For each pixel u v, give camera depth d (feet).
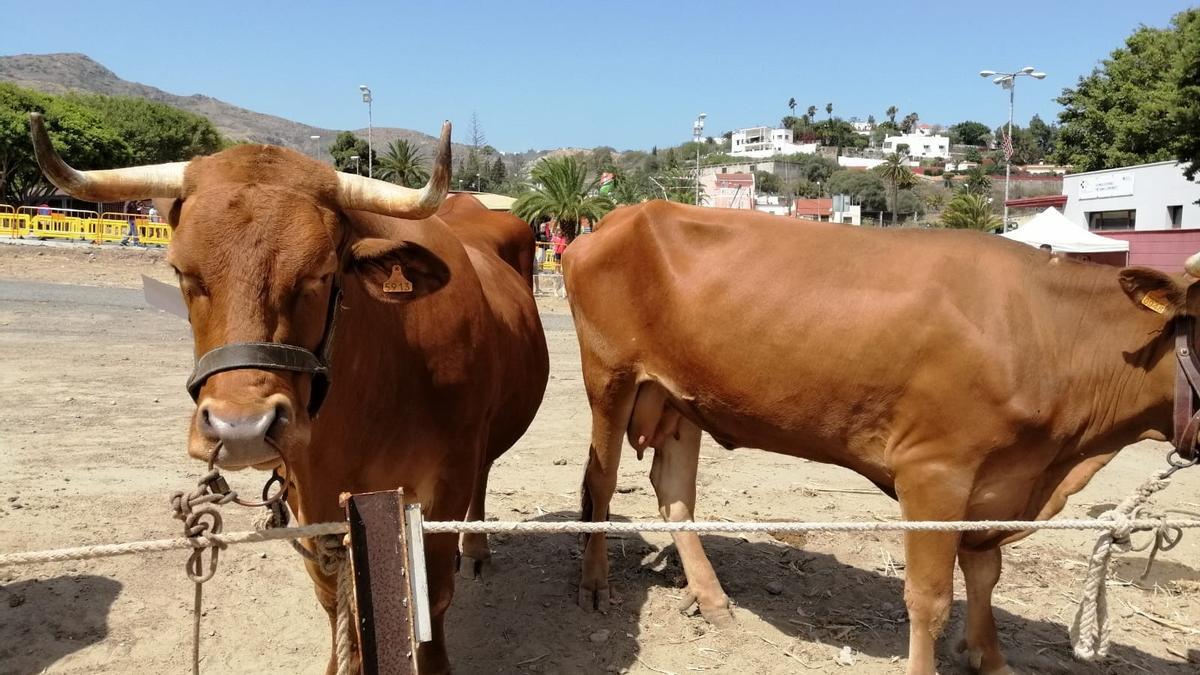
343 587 8.52
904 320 12.03
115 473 21.04
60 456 22.24
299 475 10.11
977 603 13.66
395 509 7.57
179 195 8.93
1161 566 18.53
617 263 15.17
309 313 8.58
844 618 15.83
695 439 16.57
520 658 14.12
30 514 18.04
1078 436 12.17
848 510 20.94
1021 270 12.26
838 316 12.49
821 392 12.69
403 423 11.24
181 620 14.57
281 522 9.12
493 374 13.12
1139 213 105.19
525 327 15.89
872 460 12.82
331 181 9.19
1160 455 27.17
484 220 19.47
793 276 13.07
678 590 16.75
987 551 13.39
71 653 13.37
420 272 10.02
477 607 15.80
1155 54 91.81
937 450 11.91
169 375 33.12
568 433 27.96
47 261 74.28
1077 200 113.60
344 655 8.55
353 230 9.70
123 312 49.93
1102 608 10.69
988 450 11.71
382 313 10.66
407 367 11.16
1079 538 20.12
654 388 15.47
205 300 8.27
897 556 18.63
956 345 11.71
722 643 14.87
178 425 25.85
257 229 8.24
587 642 14.74
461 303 12.23
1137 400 12.01
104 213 104.12
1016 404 11.53
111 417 26.48
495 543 18.78
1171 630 15.79
